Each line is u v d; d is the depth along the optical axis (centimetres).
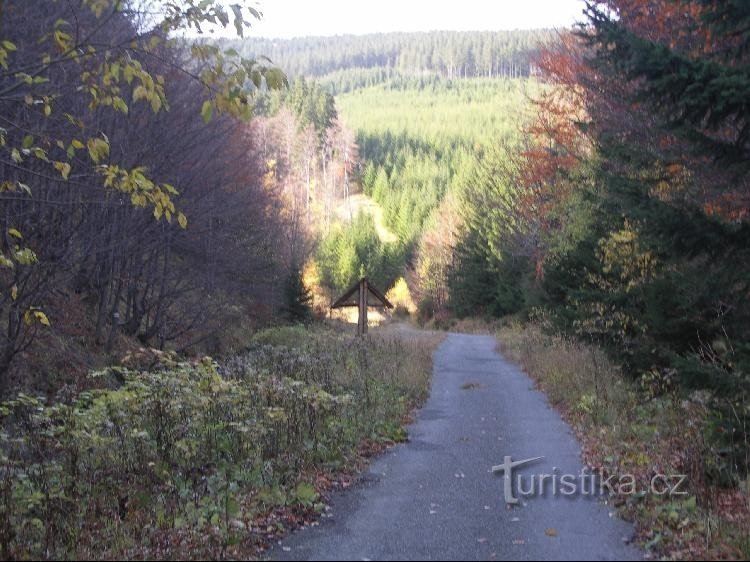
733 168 968
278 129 8175
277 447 984
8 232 820
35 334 1374
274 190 4059
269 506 786
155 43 691
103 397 1082
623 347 1445
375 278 8388
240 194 2614
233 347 2708
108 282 1992
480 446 1142
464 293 5603
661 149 1408
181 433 983
